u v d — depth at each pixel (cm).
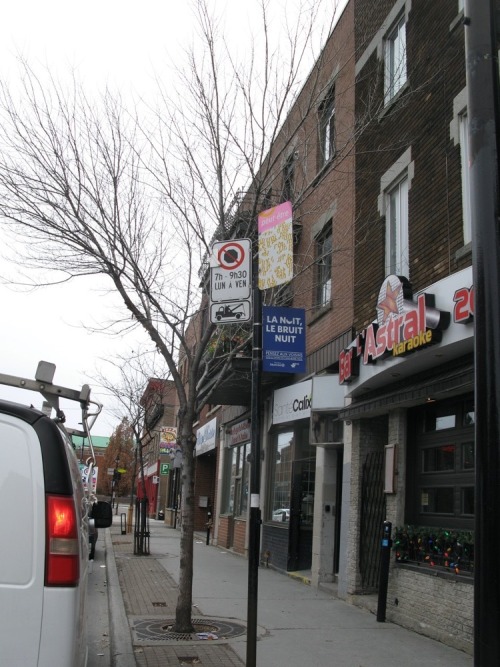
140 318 844
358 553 1037
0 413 322
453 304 765
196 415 838
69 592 305
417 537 883
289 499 1433
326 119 1246
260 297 638
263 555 1542
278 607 973
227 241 679
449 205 860
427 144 940
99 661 669
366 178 1153
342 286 1230
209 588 1133
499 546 315
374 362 952
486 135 367
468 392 801
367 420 1077
